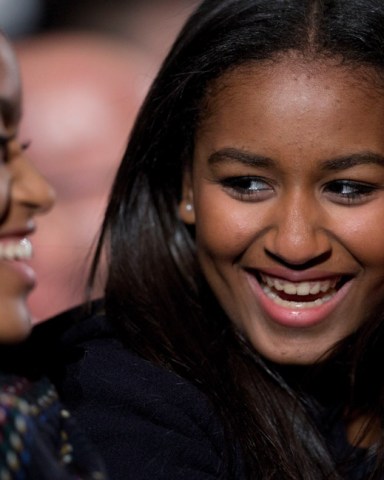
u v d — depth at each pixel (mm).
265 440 3141
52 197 2354
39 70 5410
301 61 2990
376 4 3078
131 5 5789
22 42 5719
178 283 3381
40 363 2742
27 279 2307
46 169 5184
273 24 3076
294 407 3242
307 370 3273
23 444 2143
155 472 2875
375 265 3066
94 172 5203
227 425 3078
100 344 3148
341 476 3203
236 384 3229
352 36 3021
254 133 2992
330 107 2941
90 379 2982
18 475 2117
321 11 3070
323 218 3006
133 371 3023
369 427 3318
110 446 2902
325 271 3066
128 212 3422
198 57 3184
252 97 3000
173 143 3348
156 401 2971
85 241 4645
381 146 2973
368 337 3201
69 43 5609
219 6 3186
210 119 3098
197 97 3176
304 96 2951
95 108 5273
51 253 4918
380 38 3023
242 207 3084
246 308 3213
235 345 3295
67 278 4863
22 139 5219
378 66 2990
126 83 5398
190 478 2889
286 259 3014
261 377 3266
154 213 3418
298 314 3141
